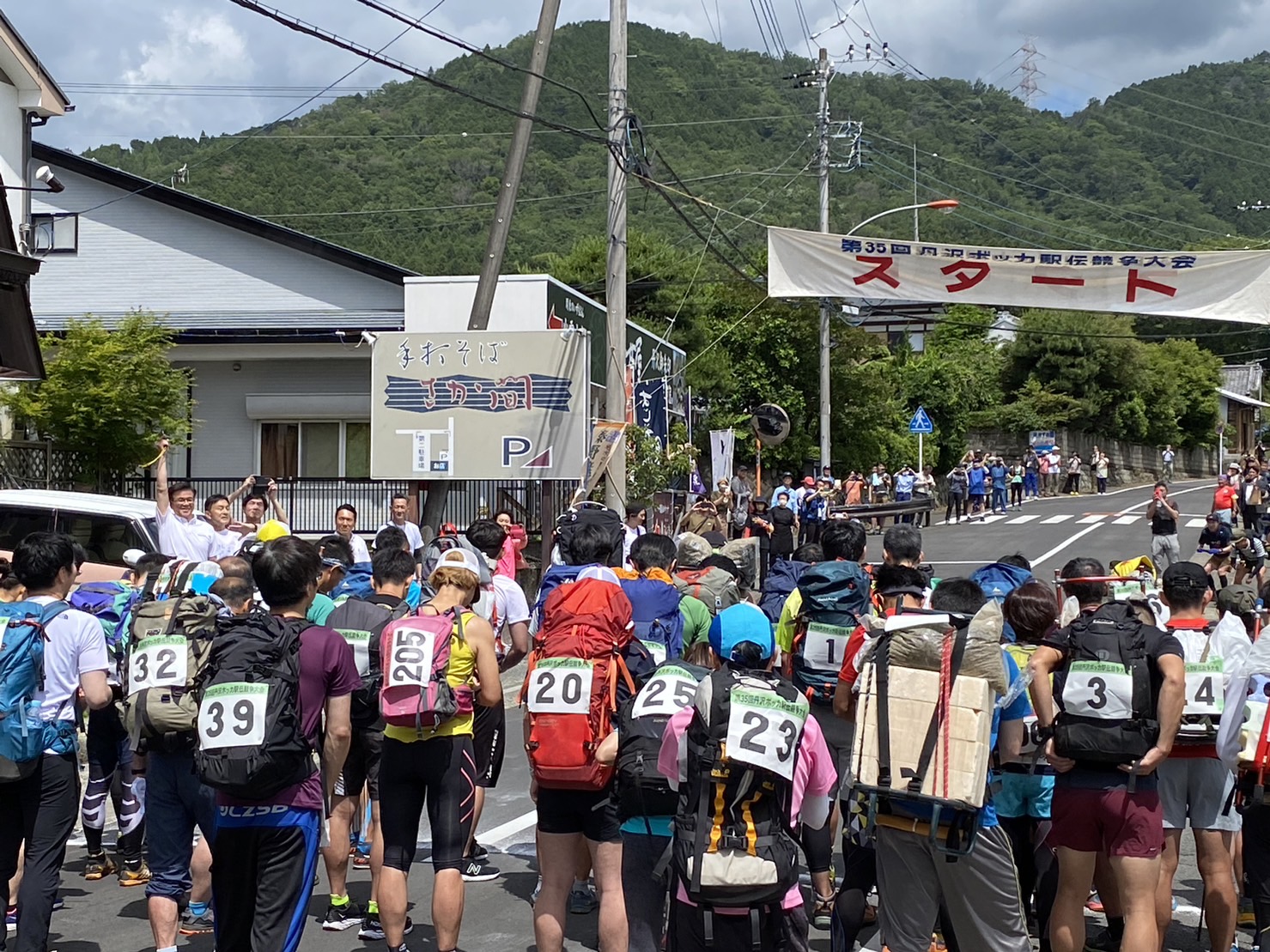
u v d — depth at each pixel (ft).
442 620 19.75
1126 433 222.89
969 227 223.10
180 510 39.29
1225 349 299.38
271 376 78.48
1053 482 188.14
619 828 17.62
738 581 27.32
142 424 62.59
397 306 85.40
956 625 16.57
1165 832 20.17
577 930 22.49
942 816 16.46
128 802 25.38
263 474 79.05
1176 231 246.47
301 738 16.75
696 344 134.10
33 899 19.30
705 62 227.61
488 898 24.25
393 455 57.72
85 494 44.09
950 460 186.60
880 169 191.52
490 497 69.92
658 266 134.31
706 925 14.99
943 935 18.34
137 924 23.00
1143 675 17.69
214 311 85.92
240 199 174.19
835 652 22.20
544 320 71.46
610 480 55.57
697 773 15.25
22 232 63.16
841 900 18.44
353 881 25.63
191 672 18.85
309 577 18.10
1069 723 17.81
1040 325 214.90
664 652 20.98
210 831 19.04
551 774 17.31
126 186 86.22
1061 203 246.88
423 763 19.67
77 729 20.16
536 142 237.86
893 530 23.73
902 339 199.82
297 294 85.97
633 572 24.54
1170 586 20.90
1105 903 20.99
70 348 61.36
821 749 15.70
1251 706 18.69
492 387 57.31
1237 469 108.17
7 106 62.69
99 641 20.15
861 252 77.00
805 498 90.02
